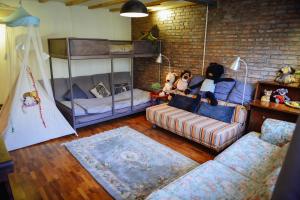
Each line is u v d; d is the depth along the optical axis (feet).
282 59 10.47
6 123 10.21
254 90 11.33
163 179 8.12
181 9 14.32
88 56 11.76
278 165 6.15
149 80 17.78
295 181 2.11
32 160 9.43
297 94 9.89
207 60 13.57
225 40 12.47
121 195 7.24
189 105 12.35
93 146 10.64
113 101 13.37
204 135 9.74
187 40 14.40
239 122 10.53
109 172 8.52
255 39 11.25
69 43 10.93
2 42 12.78
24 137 10.59
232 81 12.20
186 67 14.87
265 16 10.70
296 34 9.87
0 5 12.00
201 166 6.78
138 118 14.96
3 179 3.31
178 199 5.38
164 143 11.16
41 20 13.65
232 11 11.87
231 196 5.52
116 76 17.52
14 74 11.19
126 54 13.52
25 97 10.48
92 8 15.38
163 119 11.67
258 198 4.41
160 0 12.42
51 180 8.05
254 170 6.61
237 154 7.46
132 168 8.81
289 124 8.05
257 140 8.44
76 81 15.30
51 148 10.52
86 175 8.38
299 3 9.58
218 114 10.97
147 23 17.02
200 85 13.19
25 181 7.36
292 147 2.16
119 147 10.56
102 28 16.66
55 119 11.45
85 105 13.19
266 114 9.84
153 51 15.40
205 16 13.10
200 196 5.51
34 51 11.10
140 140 11.33
